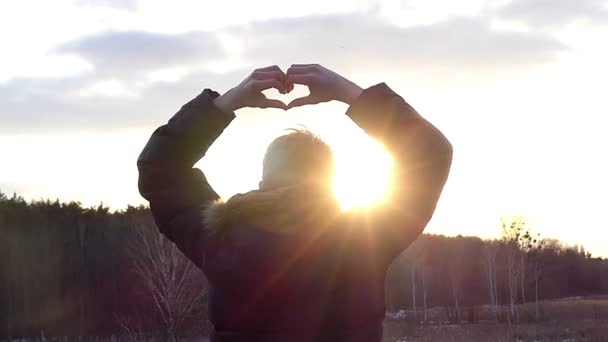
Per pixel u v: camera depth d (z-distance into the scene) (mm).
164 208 2018
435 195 1881
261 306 1804
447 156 1888
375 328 1854
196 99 2086
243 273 1810
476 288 41250
